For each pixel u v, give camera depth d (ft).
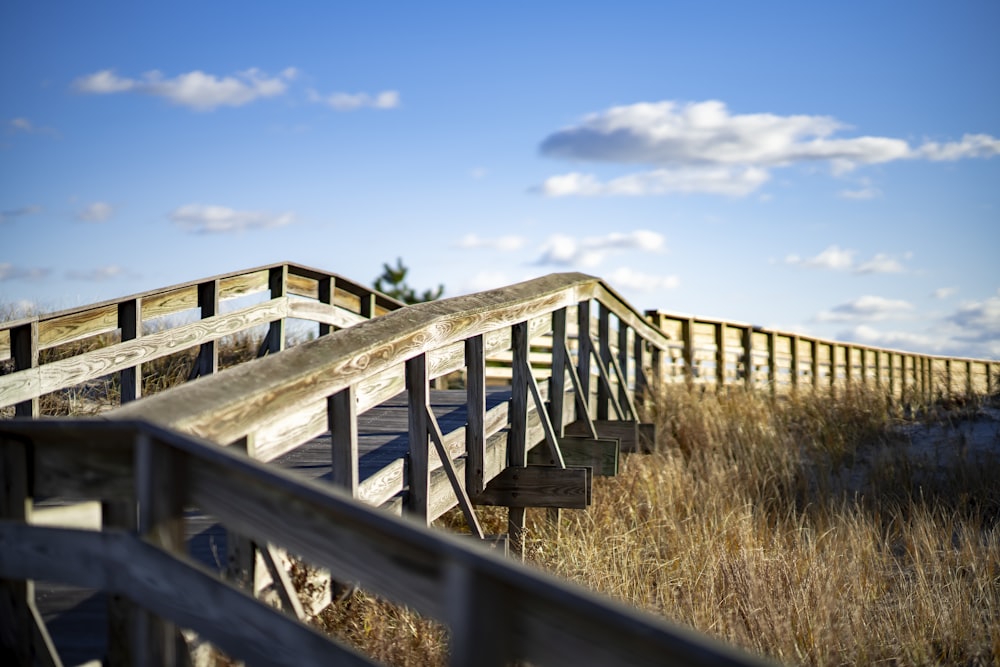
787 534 24.20
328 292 32.14
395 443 19.51
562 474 20.85
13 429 8.42
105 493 8.25
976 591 21.12
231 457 7.02
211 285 25.99
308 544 7.04
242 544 9.89
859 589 19.83
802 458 33.45
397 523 6.15
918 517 25.16
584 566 19.27
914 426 39.60
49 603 10.82
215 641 7.37
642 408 35.37
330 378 11.19
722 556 20.24
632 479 27.17
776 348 53.62
